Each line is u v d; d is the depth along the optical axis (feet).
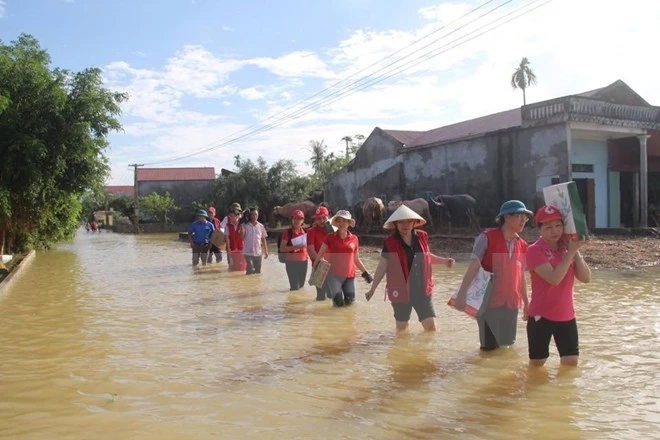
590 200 80.79
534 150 76.43
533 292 16.10
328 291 28.53
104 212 230.27
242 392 14.90
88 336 22.22
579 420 12.52
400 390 14.75
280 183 151.12
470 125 99.60
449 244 62.95
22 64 54.19
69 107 55.01
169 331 22.90
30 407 14.07
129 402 14.33
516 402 13.67
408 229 20.86
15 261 57.57
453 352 18.34
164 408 13.83
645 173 79.51
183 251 74.90
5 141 51.80
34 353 19.57
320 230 29.81
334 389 14.98
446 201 80.64
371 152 112.06
